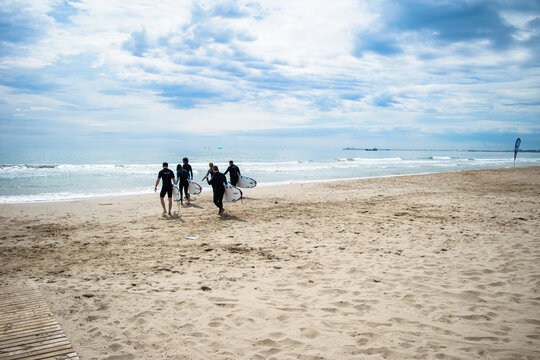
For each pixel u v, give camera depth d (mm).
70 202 13555
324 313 4008
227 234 8242
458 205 11953
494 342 3271
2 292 4438
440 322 3717
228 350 3252
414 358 3029
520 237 7340
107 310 4137
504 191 16062
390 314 3934
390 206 12141
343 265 5754
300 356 3117
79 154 81562
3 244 7445
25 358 2873
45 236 8156
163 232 8531
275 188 18438
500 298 4297
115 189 18812
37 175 26875
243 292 4680
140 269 5730
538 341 3270
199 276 5352
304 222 9547
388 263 5801
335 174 29906
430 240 7305
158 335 3551
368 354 3125
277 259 6199
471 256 6078
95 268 5801
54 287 4891
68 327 3705
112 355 3168
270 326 3715
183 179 12727
